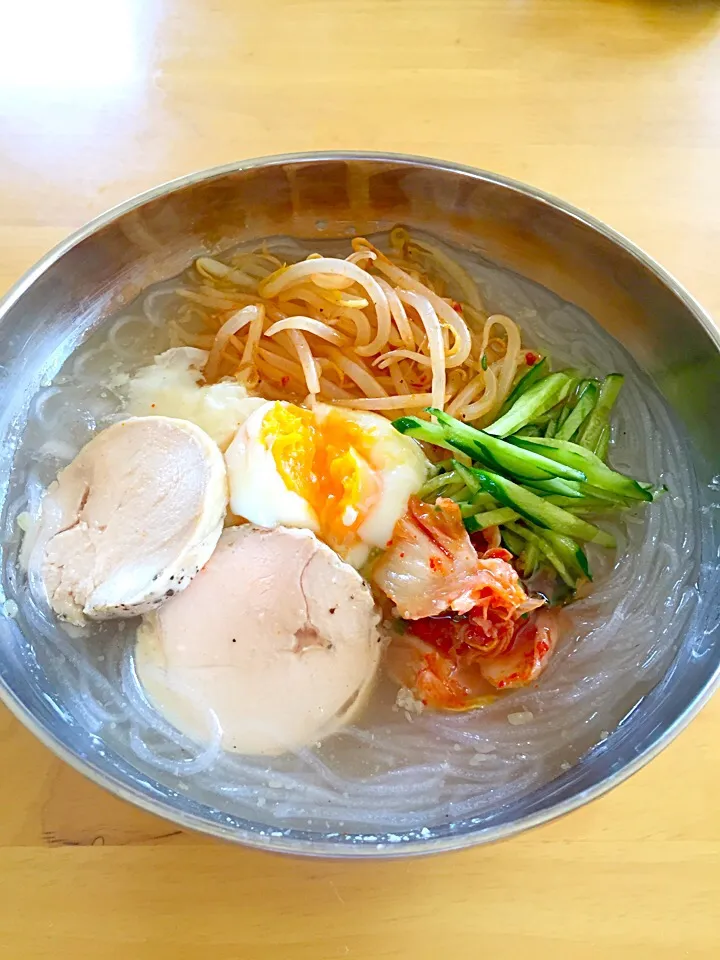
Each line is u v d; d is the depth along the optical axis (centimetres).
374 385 23
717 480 21
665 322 22
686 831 18
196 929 17
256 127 27
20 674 18
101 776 15
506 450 21
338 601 20
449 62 28
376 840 16
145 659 20
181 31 29
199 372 23
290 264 24
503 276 24
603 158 27
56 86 27
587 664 20
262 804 18
